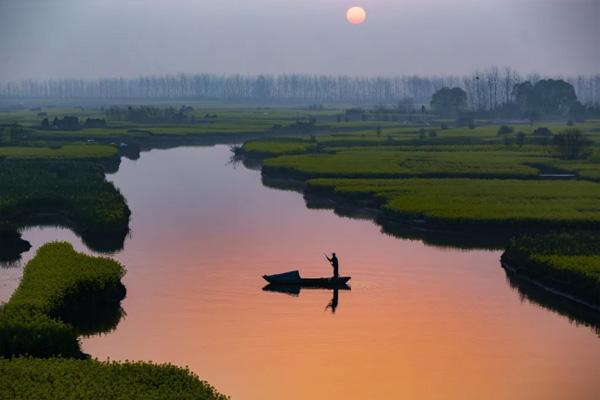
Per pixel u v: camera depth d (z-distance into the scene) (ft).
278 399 181.68
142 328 225.35
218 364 200.75
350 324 230.07
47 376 167.94
